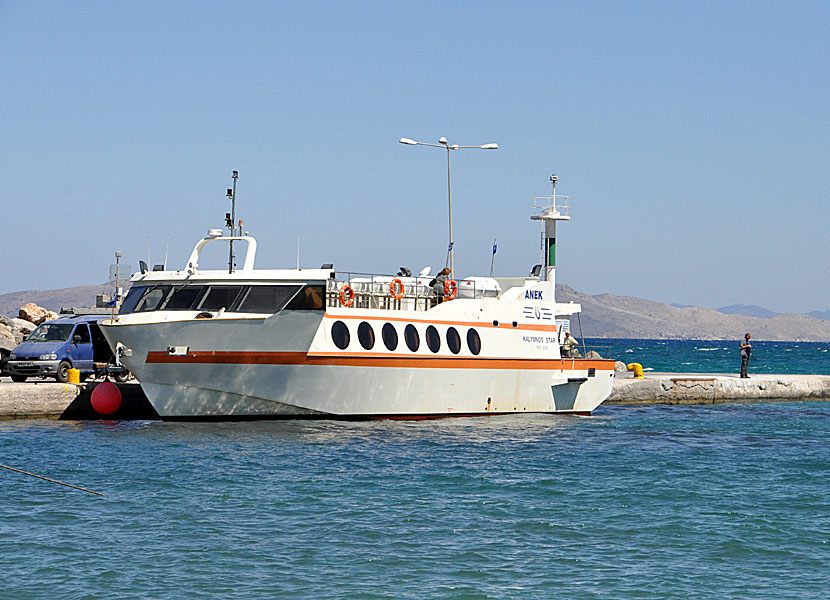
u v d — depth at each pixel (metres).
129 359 34.34
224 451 30.27
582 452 33.25
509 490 25.84
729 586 17.64
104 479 25.80
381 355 36.47
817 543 20.66
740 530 21.67
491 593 17.03
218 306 34.94
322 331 35.00
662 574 18.27
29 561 18.30
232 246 37.81
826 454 34.00
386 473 27.77
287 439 32.75
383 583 17.47
